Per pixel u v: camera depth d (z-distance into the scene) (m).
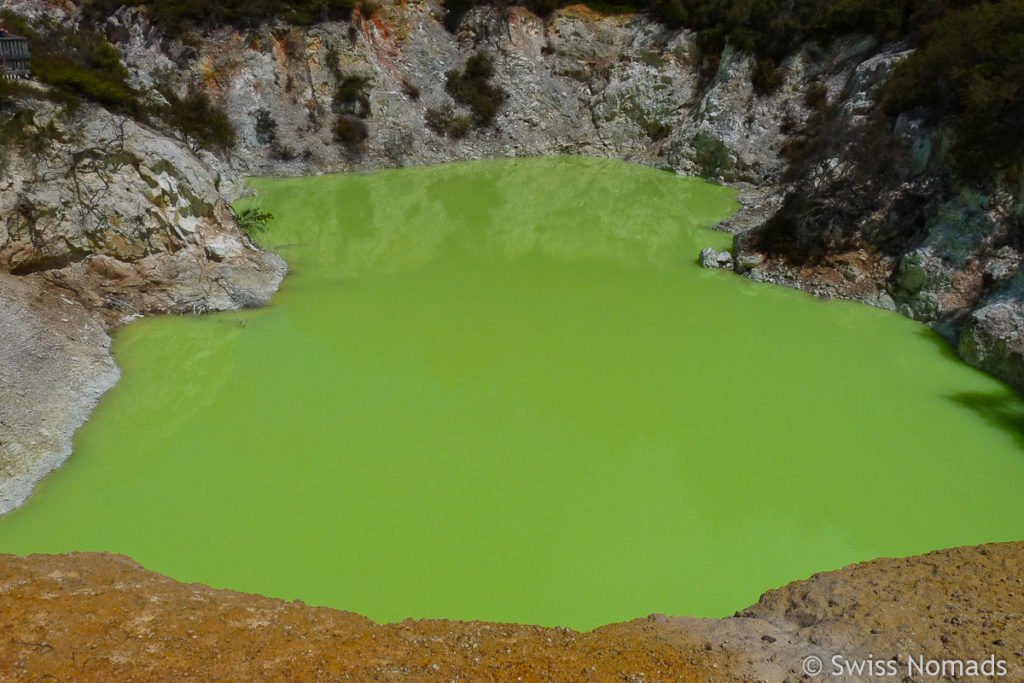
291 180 29.64
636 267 21.41
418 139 33.53
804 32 30.83
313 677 7.01
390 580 9.70
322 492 11.46
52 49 17.95
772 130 30.36
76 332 14.95
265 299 18.12
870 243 19.56
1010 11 19.69
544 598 9.44
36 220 15.56
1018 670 7.18
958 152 18.27
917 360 15.98
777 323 17.77
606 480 11.93
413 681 7.00
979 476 12.08
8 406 12.23
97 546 10.15
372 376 15.09
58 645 7.33
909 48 26.08
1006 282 16.28
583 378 15.19
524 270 21.11
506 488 11.67
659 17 36.88
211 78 30.78
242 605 8.55
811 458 12.56
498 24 36.84
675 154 33.06
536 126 36.12
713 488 11.76
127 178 16.97
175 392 14.20
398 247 22.64
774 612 8.66
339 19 32.59
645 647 7.79
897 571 9.14
